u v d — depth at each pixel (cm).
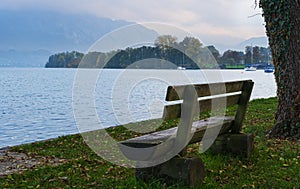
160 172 326
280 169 385
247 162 409
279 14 546
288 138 543
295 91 543
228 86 373
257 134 589
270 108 995
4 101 1923
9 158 523
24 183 378
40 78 4866
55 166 450
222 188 326
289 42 543
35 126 1112
